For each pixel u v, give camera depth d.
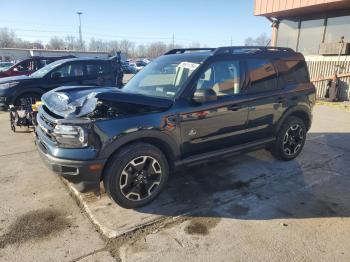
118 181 3.22
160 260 2.66
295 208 3.54
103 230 3.06
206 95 3.45
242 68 4.14
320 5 10.99
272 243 2.90
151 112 3.32
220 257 2.70
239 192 3.91
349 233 3.07
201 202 3.65
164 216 3.34
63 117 3.15
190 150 3.71
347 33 11.48
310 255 2.73
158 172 3.49
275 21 14.16
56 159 3.07
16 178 4.29
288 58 4.80
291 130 4.89
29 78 8.27
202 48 4.64
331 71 12.07
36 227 3.12
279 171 4.59
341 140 6.30
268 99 4.36
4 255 2.70
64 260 2.65
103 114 3.11
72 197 3.75
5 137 6.33
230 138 4.07
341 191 3.98
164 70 4.08
